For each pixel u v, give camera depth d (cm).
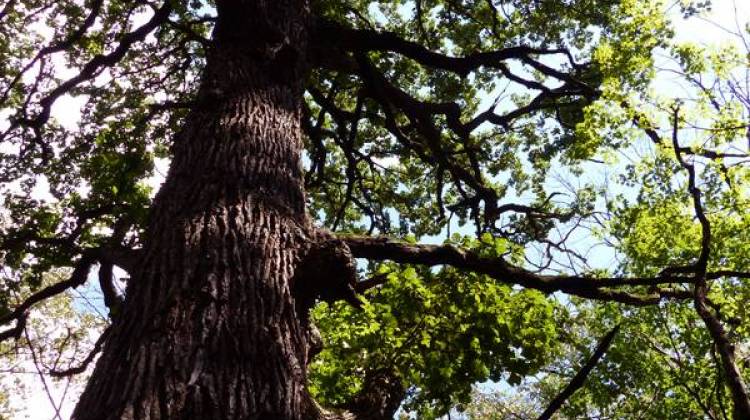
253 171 346
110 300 585
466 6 1129
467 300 495
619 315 809
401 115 1167
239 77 441
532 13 1102
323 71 1034
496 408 1458
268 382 230
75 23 963
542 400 1331
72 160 909
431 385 489
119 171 701
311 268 311
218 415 207
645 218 635
